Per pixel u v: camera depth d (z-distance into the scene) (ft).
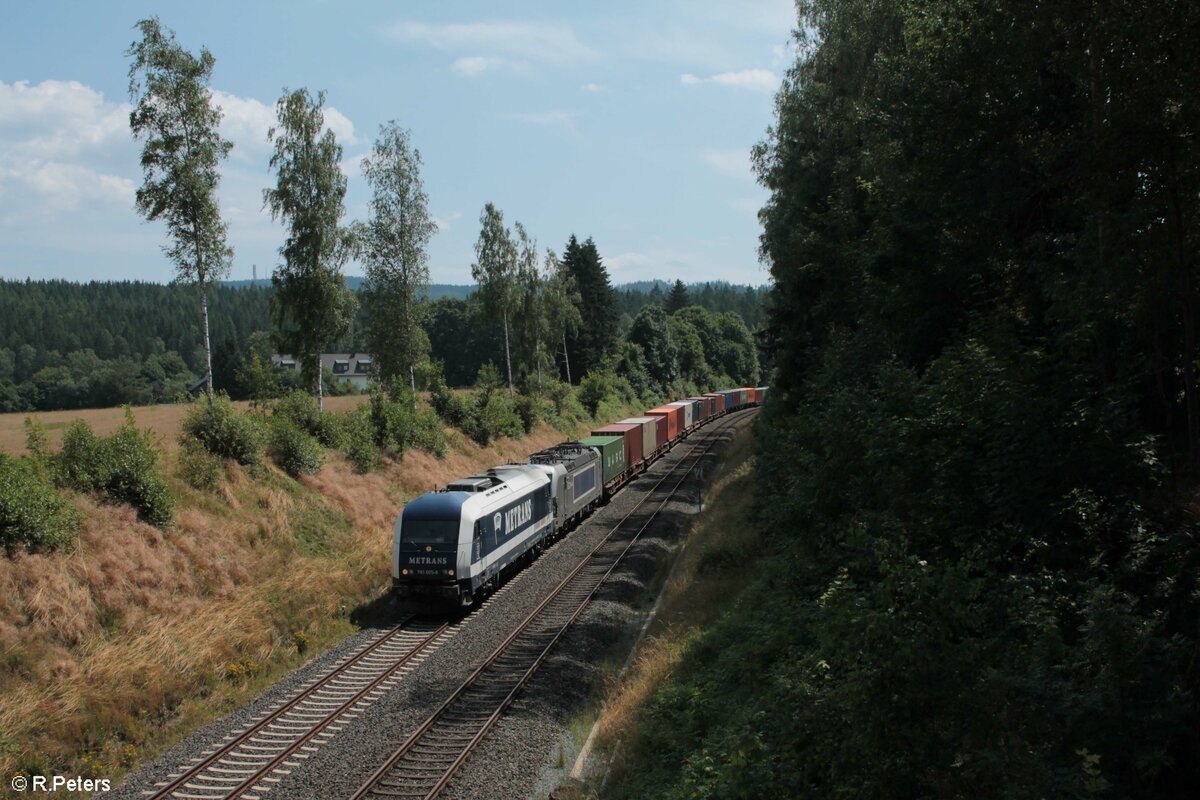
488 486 80.69
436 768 43.19
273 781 41.63
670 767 39.70
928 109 48.98
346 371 437.58
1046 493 33.30
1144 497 31.86
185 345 545.03
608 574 83.35
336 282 111.86
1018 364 34.45
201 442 82.28
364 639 65.21
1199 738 22.86
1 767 41.06
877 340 63.46
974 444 35.68
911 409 40.68
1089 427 31.65
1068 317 37.45
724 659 48.78
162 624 57.36
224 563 68.23
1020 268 49.70
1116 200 36.29
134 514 64.28
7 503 53.57
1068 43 38.75
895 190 59.06
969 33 46.93
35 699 46.16
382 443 113.50
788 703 30.73
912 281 56.80
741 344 412.57
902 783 22.57
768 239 117.29
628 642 64.80
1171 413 37.60
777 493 62.44
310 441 95.30
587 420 216.74
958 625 24.02
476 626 68.39
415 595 70.90
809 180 95.86
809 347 96.48
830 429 46.52
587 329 291.79
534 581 82.53
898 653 22.85
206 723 50.37
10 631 48.98
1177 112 32.55
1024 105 46.06
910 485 37.35
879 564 26.86
